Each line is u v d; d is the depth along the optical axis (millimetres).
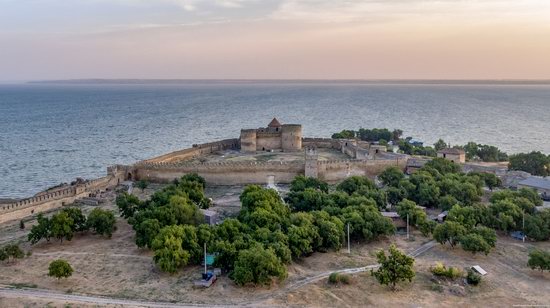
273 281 90875
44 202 140750
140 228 106250
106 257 102938
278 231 101938
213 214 125062
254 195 123812
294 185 144875
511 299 85062
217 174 173375
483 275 94125
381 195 135000
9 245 101625
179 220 114188
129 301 82812
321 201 128250
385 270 87375
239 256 90125
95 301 82688
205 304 82062
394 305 82312
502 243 112750
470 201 137125
